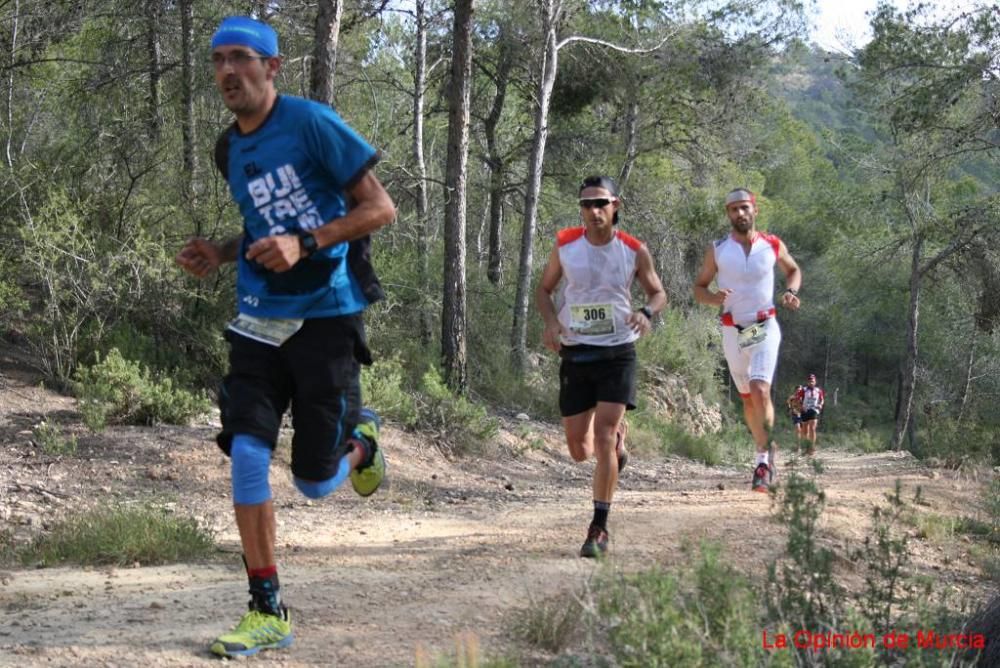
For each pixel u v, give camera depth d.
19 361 11.48
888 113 26.38
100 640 4.24
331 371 4.04
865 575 6.14
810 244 53.00
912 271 33.94
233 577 5.82
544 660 4.24
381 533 7.67
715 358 27.02
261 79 4.02
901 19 24.88
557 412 17.94
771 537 6.80
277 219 4.05
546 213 26.78
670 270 29.61
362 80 20.78
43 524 7.42
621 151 27.00
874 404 67.44
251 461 3.98
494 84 27.47
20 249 11.60
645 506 9.15
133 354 11.59
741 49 25.70
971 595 6.52
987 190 34.78
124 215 12.62
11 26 16.67
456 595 5.26
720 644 3.73
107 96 15.49
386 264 16.50
